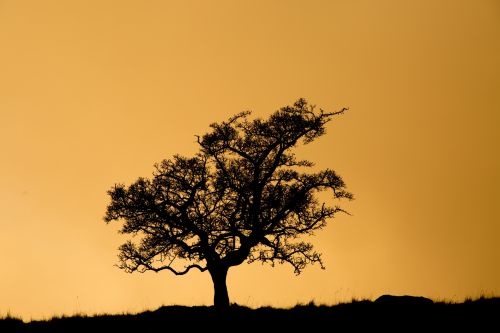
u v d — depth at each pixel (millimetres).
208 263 125500
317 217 129125
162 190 127562
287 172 129500
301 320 114250
